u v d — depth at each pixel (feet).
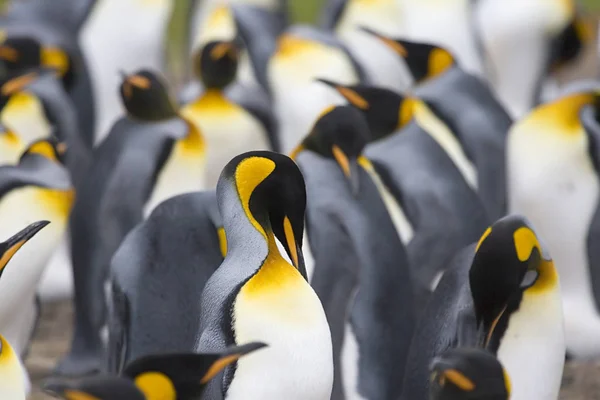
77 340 41.73
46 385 20.24
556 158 42.57
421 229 39.83
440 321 28.84
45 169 37.32
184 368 21.63
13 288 35.99
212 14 69.21
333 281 33.99
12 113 48.83
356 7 63.21
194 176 42.24
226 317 25.63
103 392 20.15
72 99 59.41
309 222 34.47
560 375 28.96
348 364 34.19
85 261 41.73
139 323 30.81
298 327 25.66
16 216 36.14
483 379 22.34
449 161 41.32
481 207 40.68
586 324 43.06
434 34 63.52
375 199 35.29
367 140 35.40
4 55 54.34
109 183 41.45
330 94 53.93
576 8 63.10
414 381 29.14
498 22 62.08
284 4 75.10
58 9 65.36
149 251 31.27
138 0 64.18
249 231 26.30
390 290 34.50
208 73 50.44
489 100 48.44
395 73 62.80
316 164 35.09
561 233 43.06
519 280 27.53
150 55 64.75
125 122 42.65
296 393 25.66
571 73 79.46
